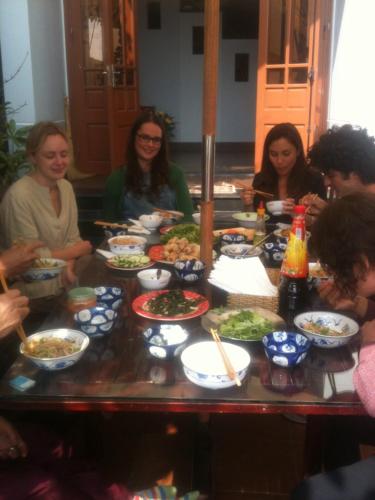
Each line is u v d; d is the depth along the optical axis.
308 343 1.47
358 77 5.51
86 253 2.69
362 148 2.11
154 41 9.80
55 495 1.43
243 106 10.13
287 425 2.52
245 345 1.59
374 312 1.77
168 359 1.50
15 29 5.30
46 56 5.81
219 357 1.48
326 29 6.17
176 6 9.57
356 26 5.53
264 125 6.37
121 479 2.15
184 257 2.28
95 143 6.60
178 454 2.31
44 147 2.61
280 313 1.83
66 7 6.26
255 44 9.84
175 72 9.94
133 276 2.21
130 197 3.40
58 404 1.33
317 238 1.40
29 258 2.05
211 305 1.89
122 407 1.33
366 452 1.91
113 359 1.52
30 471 1.47
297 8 5.99
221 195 5.60
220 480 2.17
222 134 10.27
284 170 3.31
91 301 1.83
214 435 2.44
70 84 6.48
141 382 1.40
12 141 5.06
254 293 1.85
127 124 6.59
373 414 1.26
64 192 2.83
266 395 1.34
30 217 2.63
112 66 6.07
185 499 1.80
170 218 3.07
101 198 5.49
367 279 1.36
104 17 5.91
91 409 1.33
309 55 6.06
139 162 3.36
